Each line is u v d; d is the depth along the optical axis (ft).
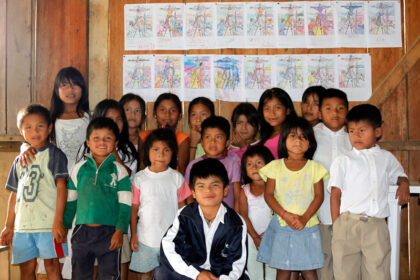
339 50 9.72
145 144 7.72
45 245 7.14
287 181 7.05
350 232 6.79
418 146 9.48
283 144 7.30
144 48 9.87
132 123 9.02
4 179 9.64
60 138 8.58
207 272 5.86
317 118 8.71
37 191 7.22
